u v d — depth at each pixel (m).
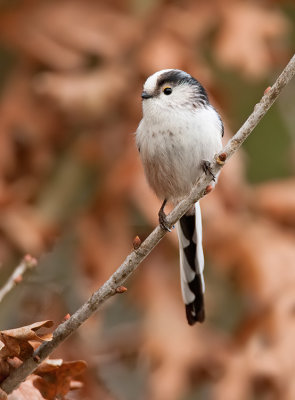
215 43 11.95
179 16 12.23
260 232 10.95
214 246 10.98
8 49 13.29
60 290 10.69
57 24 12.52
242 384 10.05
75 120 12.25
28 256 7.04
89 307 5.97
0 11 12.75
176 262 11.79
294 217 11.13
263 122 13.00
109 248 11.20
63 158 12.21
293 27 13.58
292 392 9.77
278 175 13.17
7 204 11.42
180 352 10.84
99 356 10.70
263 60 11.84
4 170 11.98
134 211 12.41
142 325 11.26
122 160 11.15
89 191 12.36
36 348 6.02
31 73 12.54
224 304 12.59
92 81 11.61
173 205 9.33
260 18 12.18
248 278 10.70
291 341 10.03
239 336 10.52
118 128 11.81
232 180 10.98
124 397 11.74
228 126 11.14
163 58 11.66
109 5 12.59
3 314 10.06
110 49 12.12
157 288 11.54
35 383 6.27
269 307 10.39
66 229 11.91
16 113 12.27
